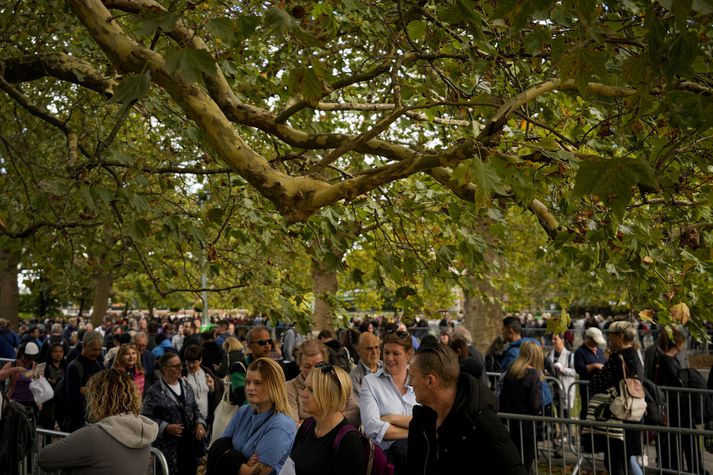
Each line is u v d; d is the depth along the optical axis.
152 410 7.16
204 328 17.17
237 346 9.42
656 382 9.40
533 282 33.31
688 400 8.94
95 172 5.38
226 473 4.53
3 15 6.73
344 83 4.98
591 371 9.94
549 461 7.57
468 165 2.96
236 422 4.79
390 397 5.22
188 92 3.33
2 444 5.69
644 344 21.27
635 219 4.80
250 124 4.14
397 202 6.34
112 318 30.39
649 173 2.22
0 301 21.81
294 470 4.01
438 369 3.42
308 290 6.85
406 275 5.60
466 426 3.32
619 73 4.06
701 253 4.87
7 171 8.68
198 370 8.50
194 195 7.99
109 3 3.86
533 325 31.62
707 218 4.99
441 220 6.28
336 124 9.05
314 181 3.37
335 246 5.74
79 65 6.22
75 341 17.77
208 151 6.52
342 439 3.96
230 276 7.60
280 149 7.00
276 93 6.68
